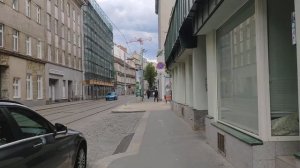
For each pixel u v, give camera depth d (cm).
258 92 730
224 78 1052
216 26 1109
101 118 2748
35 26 5069
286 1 734
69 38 6956
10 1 4262
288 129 717
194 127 1686
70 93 7088
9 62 4181
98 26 9594
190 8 1194
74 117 2897
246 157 757
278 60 730
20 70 4484
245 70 841
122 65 14800
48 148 625
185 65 2272
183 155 1077
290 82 728
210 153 1074
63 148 695
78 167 803
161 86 6762
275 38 731
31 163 555
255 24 751
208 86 1237
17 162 514
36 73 5056
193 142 1320
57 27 6191
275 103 724
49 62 5656
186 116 2180
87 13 8269
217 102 1142
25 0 4719
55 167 649
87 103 6019
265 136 716
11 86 4219
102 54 10200
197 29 1202
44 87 5394
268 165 712
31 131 612
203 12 1077
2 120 534
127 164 993
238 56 899
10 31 4247
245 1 819
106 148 1337
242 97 867
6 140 522
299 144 714
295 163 604
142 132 1738
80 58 7812
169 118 2503
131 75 16825
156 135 1602
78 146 795
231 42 965
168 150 1186
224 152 977
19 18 4506
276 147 713
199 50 1611
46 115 3181
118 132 1834
